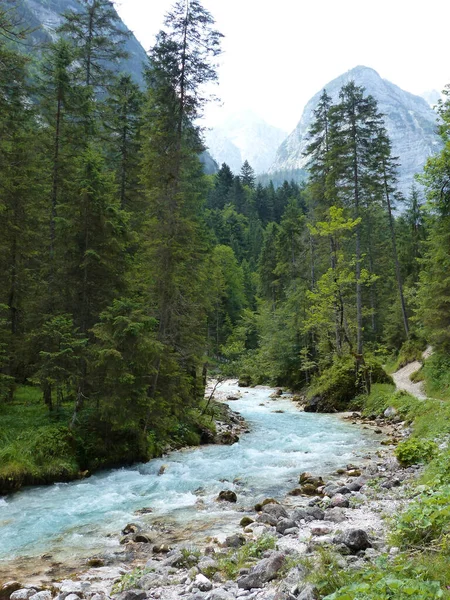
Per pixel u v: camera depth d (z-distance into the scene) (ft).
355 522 27.63
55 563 25.39
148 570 22.81
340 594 13.43
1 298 70.23
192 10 72.69
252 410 95.35
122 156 94.17
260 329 176.76
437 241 80.28
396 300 156.66
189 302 67.92
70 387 53.98
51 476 42.75
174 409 62.23
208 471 46.68
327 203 113.09
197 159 81.15
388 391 84.69
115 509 35.14
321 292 100.01
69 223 54.75
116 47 102.63
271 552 22.97
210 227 271.28
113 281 58.18
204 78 73.72
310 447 57.47
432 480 28.94
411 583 12.85
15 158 72.49
